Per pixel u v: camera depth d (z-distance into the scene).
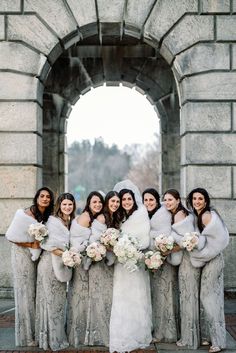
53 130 15.12
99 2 9.17
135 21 9.20
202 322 6.30
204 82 9.05
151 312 6.27
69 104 15.16
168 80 14.95
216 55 9.05
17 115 9.02
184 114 9.18
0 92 9.02
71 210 6.19
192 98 9.05
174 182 15.23
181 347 6.11
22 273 6.16
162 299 6.32
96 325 6.18
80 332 6.20
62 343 6.11
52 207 6.24
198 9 9.11
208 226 5.92
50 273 6.04
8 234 6.08
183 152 9.34
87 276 6.21
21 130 9.01
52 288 6.05
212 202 8.93
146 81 14.98
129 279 6.10
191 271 6.12
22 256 6.17
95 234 6.05
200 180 8.96
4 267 8.88
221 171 8.96
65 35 9.16
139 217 6.16
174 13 9.15
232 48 9.05
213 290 6.04
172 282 6.32
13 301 8.66
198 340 6.13
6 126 9.00
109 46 13.77
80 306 6.20
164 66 14.95
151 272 6.32
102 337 6.17
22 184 8.98
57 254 5.94
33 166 8.99
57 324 6.07
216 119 9.02
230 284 8.84
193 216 6.26
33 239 6.09
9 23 9.07
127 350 5.88
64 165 15.25
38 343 6.12
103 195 6.30
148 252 5.95
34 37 9.09
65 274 6.03
